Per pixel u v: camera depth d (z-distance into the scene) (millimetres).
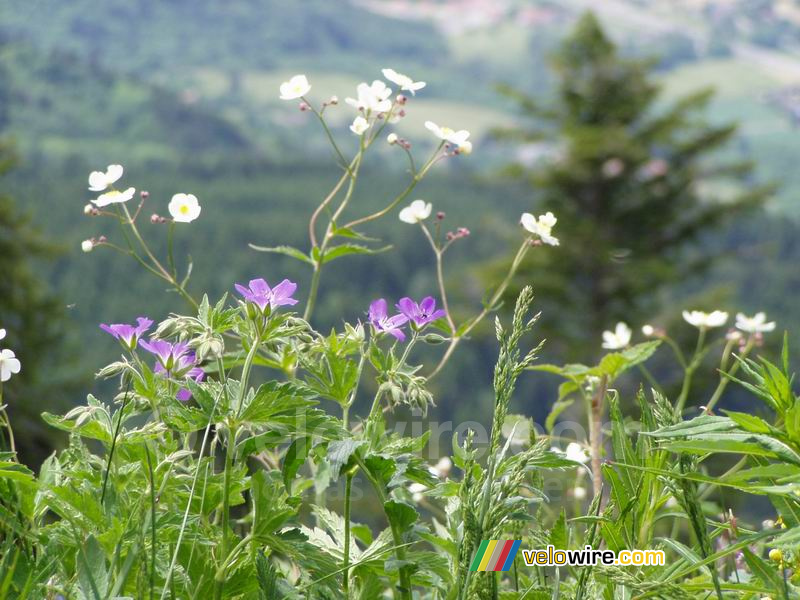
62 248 29609
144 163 195250
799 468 1331
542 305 31781
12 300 26906
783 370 1406
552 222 2602
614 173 34375
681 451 1417
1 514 1562
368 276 103938
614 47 37906
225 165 178250
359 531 1917
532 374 36281
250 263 111688
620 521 1608
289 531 1569
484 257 94250
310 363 1840
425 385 1857
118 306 101062
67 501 1523
